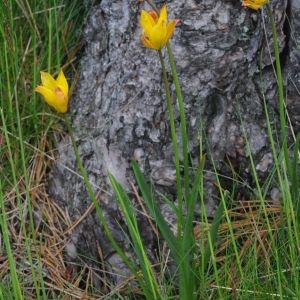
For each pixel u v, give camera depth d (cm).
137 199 306
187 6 290
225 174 309
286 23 297
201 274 258
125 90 308
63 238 323
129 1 304
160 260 303
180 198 242
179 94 230
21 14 362
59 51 349
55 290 307
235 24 292
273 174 287
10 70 346
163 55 298
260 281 278
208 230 240
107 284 312
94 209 314
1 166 332
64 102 215
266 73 303
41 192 334
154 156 305
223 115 304
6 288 286
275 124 306
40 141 339
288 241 270
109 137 312
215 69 296
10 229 321
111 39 315
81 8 364
